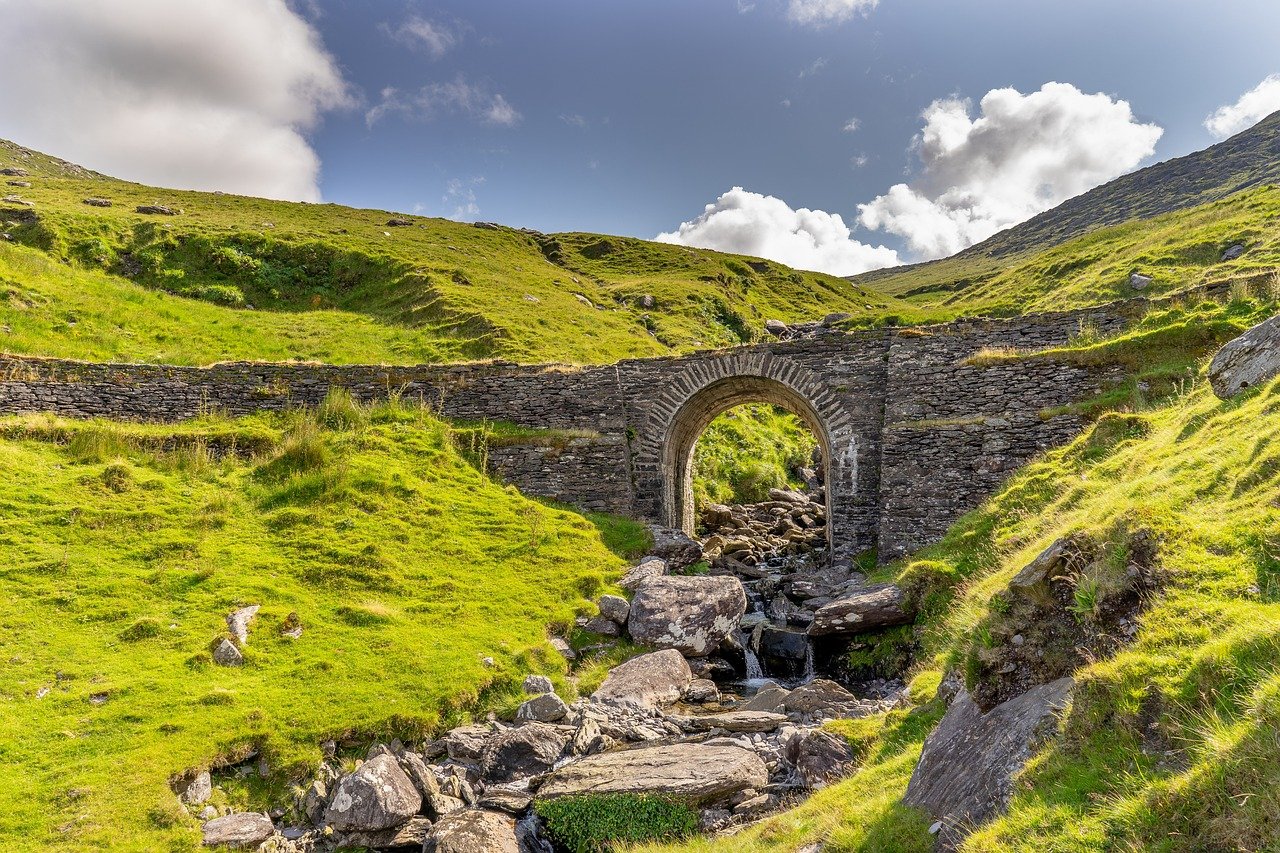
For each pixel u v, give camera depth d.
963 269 126.25
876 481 22.31
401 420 24.12
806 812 8.47
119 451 20.45
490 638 15.07
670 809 9.73
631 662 14.92
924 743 8.11
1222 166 118.44
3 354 23.41
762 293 73.25
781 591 20.14
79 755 10.65
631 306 55.78
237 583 15.46
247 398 24.62
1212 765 4.78
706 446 34.31
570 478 23.23
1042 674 7.43
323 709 12.30
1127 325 21.80
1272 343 12.33
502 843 9.62
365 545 17.56
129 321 35.66
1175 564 7.18
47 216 48.47
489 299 47.25
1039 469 17.67
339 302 48.41
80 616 13.85
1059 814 5.45
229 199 71.75
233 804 10.69
